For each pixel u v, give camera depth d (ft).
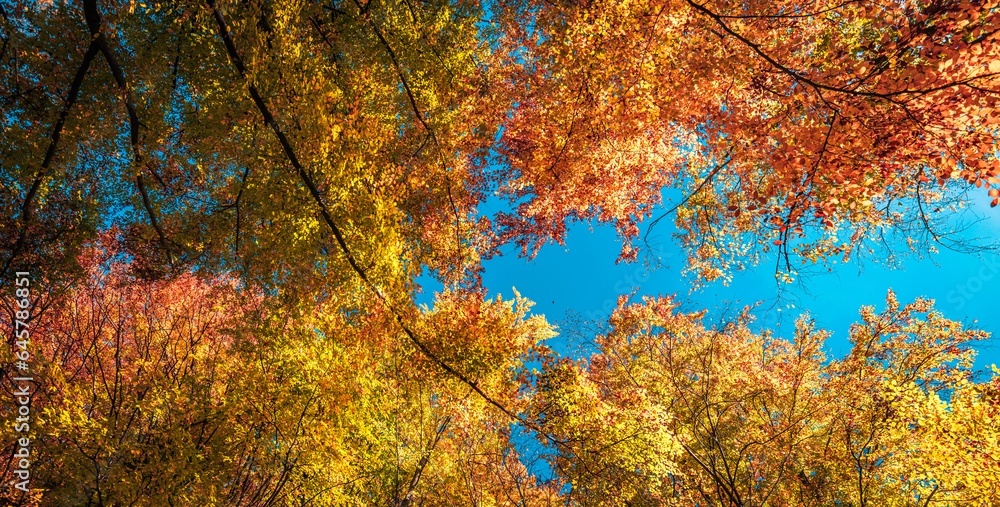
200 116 24.20
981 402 24.97
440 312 29.25
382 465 32.58
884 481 31.12
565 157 32.30
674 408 36.68
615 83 25.84
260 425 26.23
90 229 30.19
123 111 28.19
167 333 31.24
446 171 32.55
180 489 23.22
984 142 17.37
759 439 32.81
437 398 31.99
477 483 32.89
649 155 33.50
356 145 24.58
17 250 26.91
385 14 27.81
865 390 31.71
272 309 25.09
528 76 30.30
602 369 40.86
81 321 31.99
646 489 29.07
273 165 22.76
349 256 24.04
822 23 22.86
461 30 29.91
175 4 25.21
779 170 20.48
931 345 31.78
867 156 19.19
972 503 25.71
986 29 15.97
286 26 23.73
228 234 30.48
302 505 28.35
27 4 26.35
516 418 27.66
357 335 25.68
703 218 31.42
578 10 23.48
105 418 22.79
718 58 22.20
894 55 18.39
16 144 25.23
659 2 22.39
